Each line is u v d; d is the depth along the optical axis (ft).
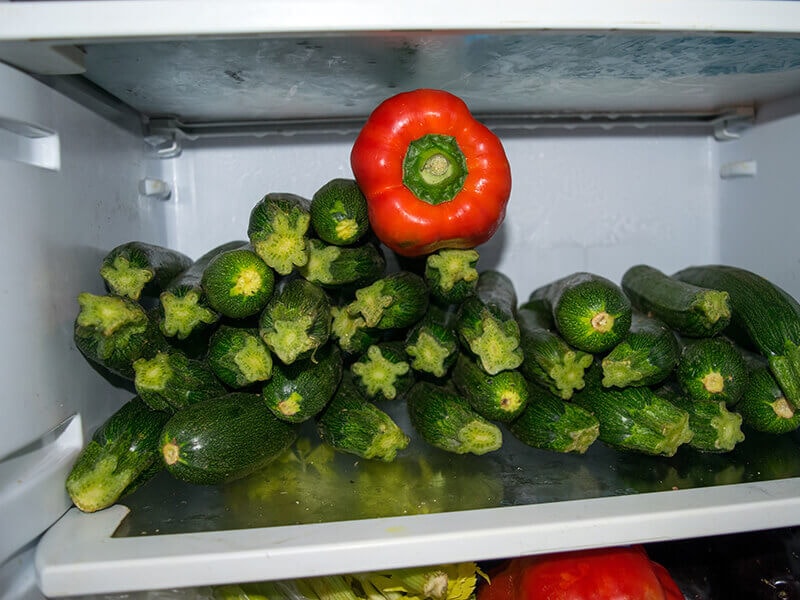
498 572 3.77
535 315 4.13
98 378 3.50
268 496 3.21
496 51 3.07
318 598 3.42
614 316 3.23
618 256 4.94
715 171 4.98
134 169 4.12
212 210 4.62
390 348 3.51
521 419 3.42
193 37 2.57
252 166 4.63
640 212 4.94
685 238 5.00
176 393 3.19
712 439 3.37
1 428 2.64
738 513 2.94
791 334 3.41
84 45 2.77
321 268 3.25
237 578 2.67
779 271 4.34
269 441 3.16
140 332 3.13
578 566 3.39
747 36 2.89
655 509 2.92
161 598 3.24
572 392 3.40
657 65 3.40
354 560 2.71
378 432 3.22
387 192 3.23
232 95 3.76
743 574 3.63
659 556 3.90
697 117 4.80
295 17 2.54
